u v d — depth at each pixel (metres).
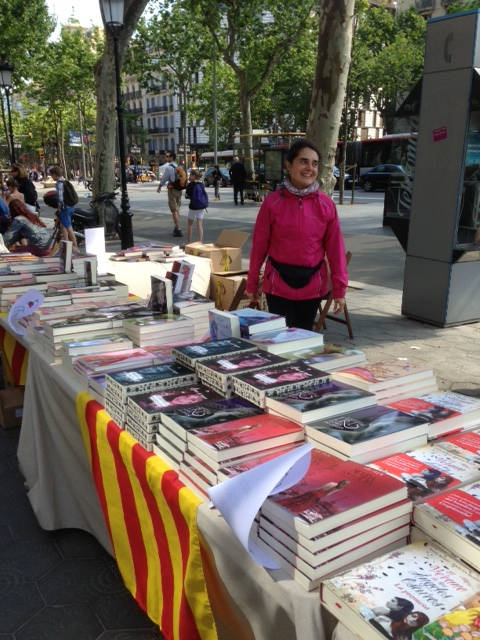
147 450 1.76
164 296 2.86
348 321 5.50
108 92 12.20
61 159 51.78
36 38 27.59
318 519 1.17
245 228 14.55
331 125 6.55
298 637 1.16
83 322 2.61
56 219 9.63
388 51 35.75
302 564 1.19
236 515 1.22
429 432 1.68
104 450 2.04
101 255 4.57
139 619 2.23
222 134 49.34
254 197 23.56
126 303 3.23
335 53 6.21
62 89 45.56
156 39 32.50
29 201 11.16
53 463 2.70
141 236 13.51
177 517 1.60
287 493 1.29
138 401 1.84
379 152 29.38
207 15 23.89
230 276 5.62
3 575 2.49
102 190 12.89
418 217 5.92
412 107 6.10
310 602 1.16
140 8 11.60
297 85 36.53
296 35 24.20
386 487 1.29
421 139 5.70
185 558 1.61
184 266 3.22
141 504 1.84
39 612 2.28
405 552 1.22
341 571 1.20
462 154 5.32
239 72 25.83
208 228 14.76
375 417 1.66
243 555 1.33
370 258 10.09
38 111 59.06
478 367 4.75
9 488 3.20
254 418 1.67
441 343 5.39
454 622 1.01
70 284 3.71
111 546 2.37
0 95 16.97
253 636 1.37
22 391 3.90
